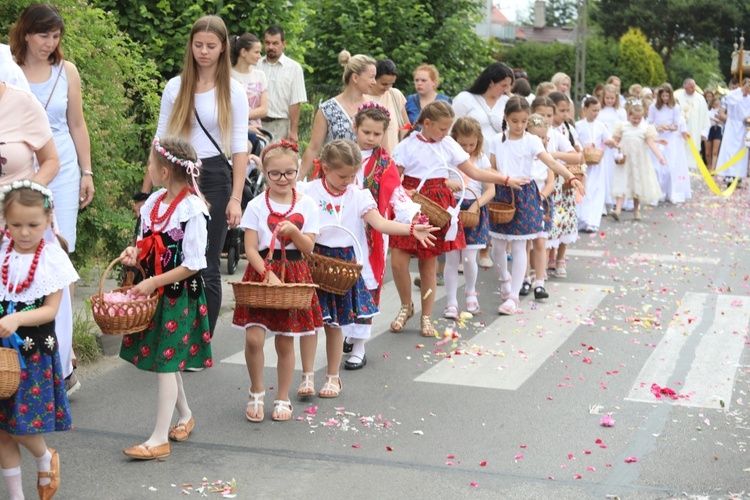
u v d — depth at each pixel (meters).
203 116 7.19
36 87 6.42
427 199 7.98
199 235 5.47
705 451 5.79
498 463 5.57
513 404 6.64
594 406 6.57
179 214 5.46
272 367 7.44
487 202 9.09
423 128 8.48
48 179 5.87
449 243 8.31
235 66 11.02
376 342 8.24
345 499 5.05
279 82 11.99
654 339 8.42
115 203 9.62
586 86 50.91
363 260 6.97
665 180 19.41
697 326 8.89
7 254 4.76
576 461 5.62
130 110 10.34
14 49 6.39
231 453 5.68
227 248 10.62
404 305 8.59
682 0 68.31
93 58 8.80
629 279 11.12
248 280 6.23
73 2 8.44
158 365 5.51
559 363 7.66
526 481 5.31
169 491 5.13
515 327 8.83
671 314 9.38
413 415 6.40
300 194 6.20
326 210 6.65
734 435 6.06
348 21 17.31
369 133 7.25
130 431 6.00
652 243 13.88
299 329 6.12
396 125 10.20
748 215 17.42
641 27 68.31
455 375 7.31
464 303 9.76
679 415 6.44
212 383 7.02
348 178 6.61
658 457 5.68
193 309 5.61
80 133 6.69
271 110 12.02
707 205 19.20
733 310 9.55
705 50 71.31
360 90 8.34
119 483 5.21
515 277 9.35
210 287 7.48
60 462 5.48
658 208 18.62
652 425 6.23
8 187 4.66
